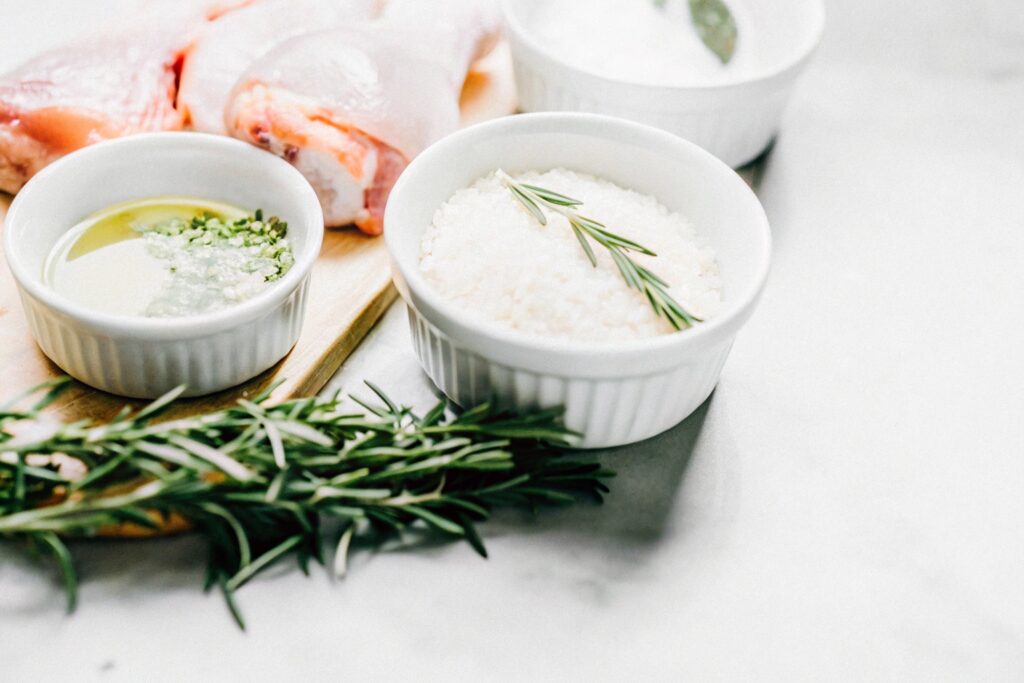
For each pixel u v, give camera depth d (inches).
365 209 14.2
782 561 12.0
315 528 11.4
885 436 13.2
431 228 13.2
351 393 13.1
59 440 10.8
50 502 11.3
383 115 13.9
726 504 12.4
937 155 16.7
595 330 12.1
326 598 11.4
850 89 17.8
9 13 17.2
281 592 11.4
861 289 14.7
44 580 11.3
